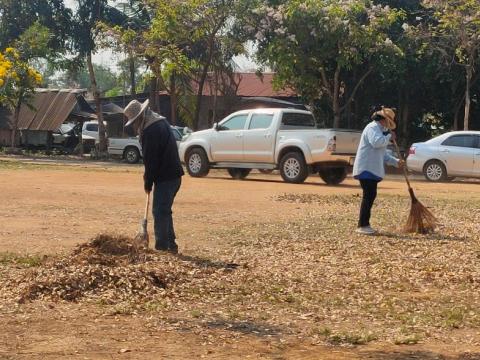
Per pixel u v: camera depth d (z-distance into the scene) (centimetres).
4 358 559
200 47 3891
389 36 3575
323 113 3947
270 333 649
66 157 4419
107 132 4912
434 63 3428
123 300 749
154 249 992
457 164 2573
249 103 4422
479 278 909
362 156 1234
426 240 1187
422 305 779
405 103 3775
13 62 4175
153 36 3759
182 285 818
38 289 758
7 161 3406
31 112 4800
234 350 595
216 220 1380
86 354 573
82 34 4541
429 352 605
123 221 1320
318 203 1712
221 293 795
